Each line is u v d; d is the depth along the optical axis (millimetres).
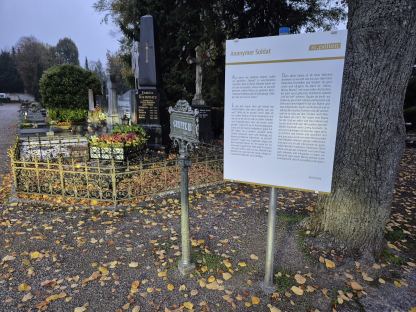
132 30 12219
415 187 6180
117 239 3979
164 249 3721
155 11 11242
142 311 2721
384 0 2945
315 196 5555
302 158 2502
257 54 2484
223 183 6133
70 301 2838
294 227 4168
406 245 3803
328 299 2852
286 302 2822
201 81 12625
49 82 15852
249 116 2611
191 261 3439
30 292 2959
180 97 12578
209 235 4070
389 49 3018
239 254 3602
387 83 3094
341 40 2217
